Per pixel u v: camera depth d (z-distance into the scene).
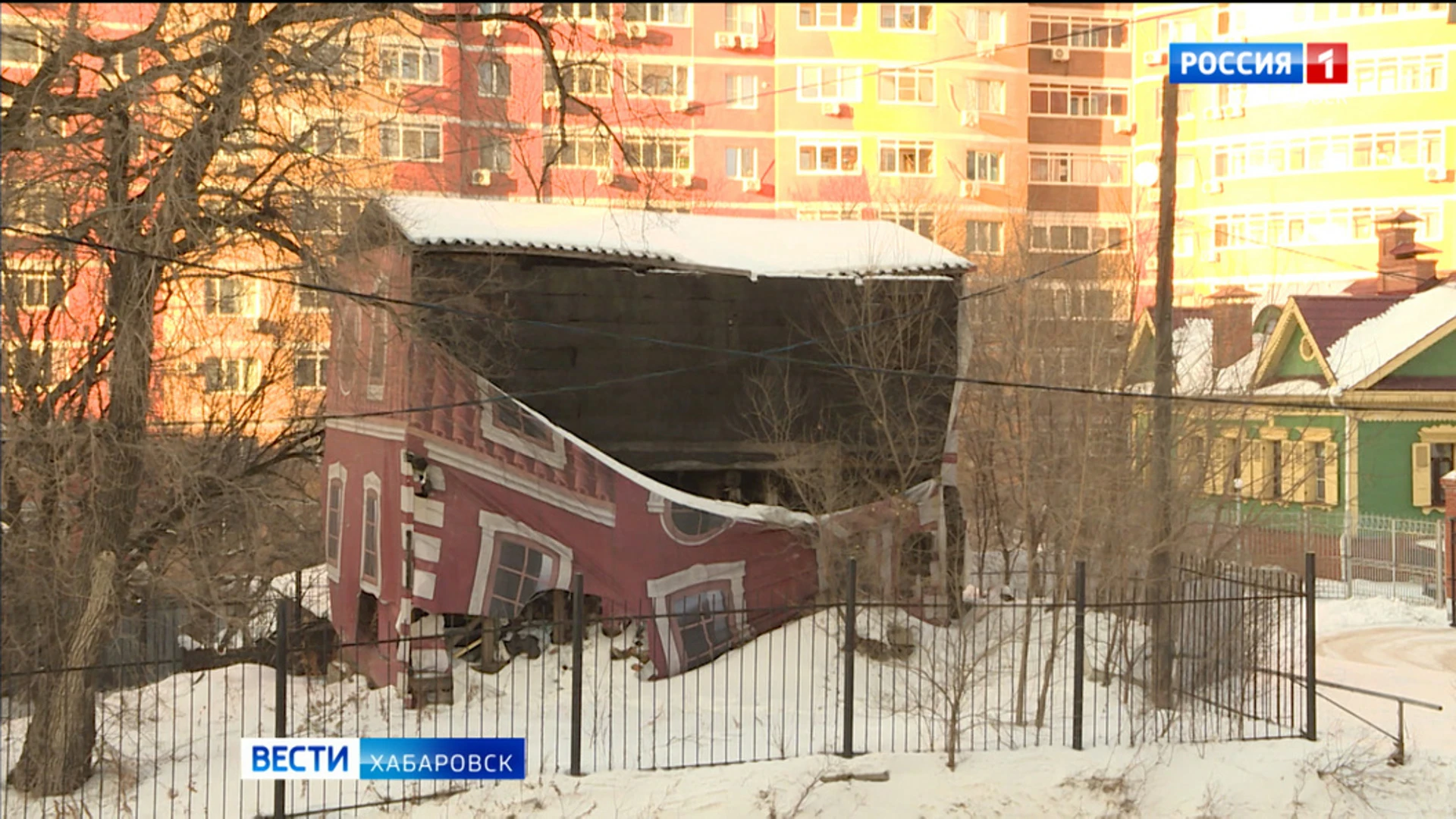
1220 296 35.00
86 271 13.98
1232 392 22.94
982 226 43.50
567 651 15.33
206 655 17.38
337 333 17.00
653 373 16.34
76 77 12.80
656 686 14.78
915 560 16.94
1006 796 12.11
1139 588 18.62
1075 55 46.78
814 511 16.58
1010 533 21.69
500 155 32.47
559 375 15.91
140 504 16.69
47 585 15.08
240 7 12.77
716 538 15.66
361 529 15.70
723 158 42.22
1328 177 44.69
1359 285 41.59
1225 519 25.22
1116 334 24.67
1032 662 16.33
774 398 16.81
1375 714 15.52
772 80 42.72
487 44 16.38
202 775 12.35
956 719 12.57
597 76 19.52
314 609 20.42
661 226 16.98
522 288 15.78
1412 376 31.27
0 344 13.73
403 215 15.00
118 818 11.16
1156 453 15.41
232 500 17.83
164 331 16.06
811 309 17.09
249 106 13.91
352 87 14.02
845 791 11.95
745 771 12.02
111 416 13.41
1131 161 47.34
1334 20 44.62
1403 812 12.51
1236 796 12.34
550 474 14.88
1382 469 30.88
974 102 43.84
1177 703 14.42
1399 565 27.48
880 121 42.97
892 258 17.45
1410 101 43.81
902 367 17.33
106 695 15.24
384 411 14.81
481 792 11.52
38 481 14.22
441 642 14.12
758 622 15.84
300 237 13.80
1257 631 14.27
